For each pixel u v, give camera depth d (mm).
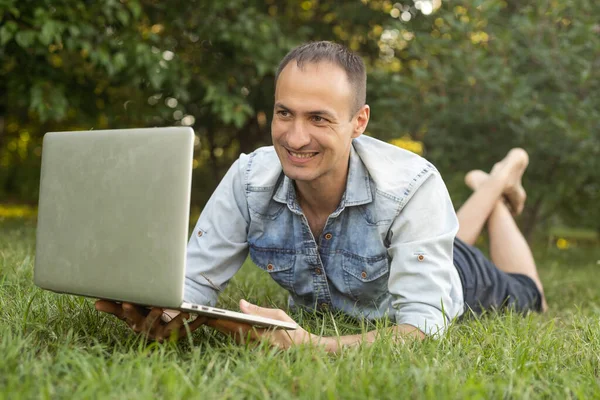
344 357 1518
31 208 10758
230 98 5469
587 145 4555
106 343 1629
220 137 8445
